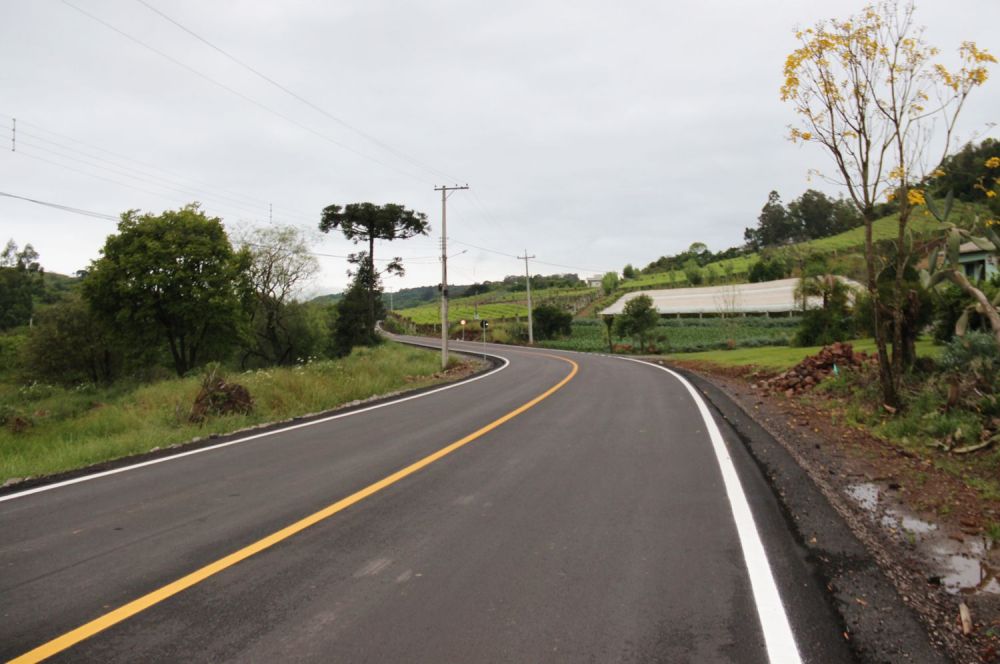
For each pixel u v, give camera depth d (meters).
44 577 4.16
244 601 3.73
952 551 4.53
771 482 6.46
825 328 27.56
